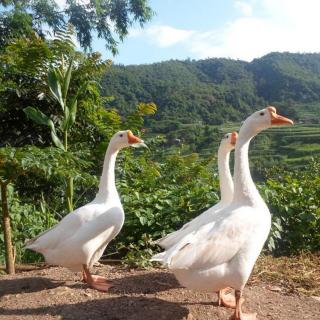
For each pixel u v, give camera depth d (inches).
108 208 69.8
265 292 70.1
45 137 139.8
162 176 130.7
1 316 59.0
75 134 138.6
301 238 97.7
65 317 58.6
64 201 130.3
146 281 72.7
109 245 103.7
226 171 77.0
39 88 131.7
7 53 143.8
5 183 80.7
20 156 74.6
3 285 72.1
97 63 129.7
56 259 69.6
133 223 97.4
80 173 82.2
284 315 61.6
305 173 137.3
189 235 56.7
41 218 106.7
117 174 132.6
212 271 55.0
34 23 209.6
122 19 212.5
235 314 57.0
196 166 132.8
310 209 100.0
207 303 63.4
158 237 95.7
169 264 52.4
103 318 58.2
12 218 98.0
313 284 75.0
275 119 60.5
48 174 77.6
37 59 120.0
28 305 62.7
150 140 154.8
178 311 59.7
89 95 136.9
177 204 97.9
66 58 124.6
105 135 138.6
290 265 84.1
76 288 69.7
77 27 212.1
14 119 139.0
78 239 67.4
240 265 55.6
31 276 77.6
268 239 94.2
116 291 68.6
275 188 103.1
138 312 59.6
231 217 57.3
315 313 62.9
